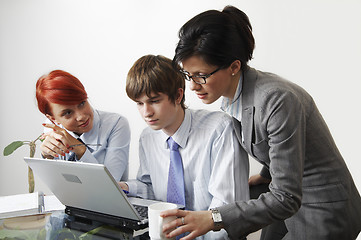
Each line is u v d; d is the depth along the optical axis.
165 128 1.61
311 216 1.24
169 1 2.29
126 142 1.94
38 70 2.80
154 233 1.09
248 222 1.06
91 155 1.75
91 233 1.20
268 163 1.27
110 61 2.54
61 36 2.70
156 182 1.73
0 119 2.96
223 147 1.54
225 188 1.48
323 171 1.20
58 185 1.35
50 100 1.62
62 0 2.66
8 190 2.96
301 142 1.08
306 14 1.90
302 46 1.92
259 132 1.18
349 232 1.22
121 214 1.25
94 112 1.89
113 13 2.49
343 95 1.84
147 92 1.47
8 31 2.88
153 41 2.37
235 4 2.07
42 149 1.70
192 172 1.63
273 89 1.10
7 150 2.00
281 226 1.59
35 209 1.47
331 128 1.88
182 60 1.11
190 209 1.65
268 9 1.99
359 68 1.79
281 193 1.05
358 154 1.82
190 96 2.22
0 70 2.92
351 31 1.80
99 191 1.21
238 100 1.26
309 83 1.91
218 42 1.06
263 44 2.01
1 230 1.24
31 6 2.78
